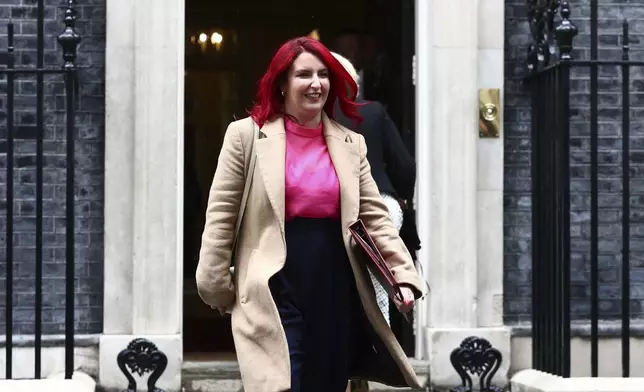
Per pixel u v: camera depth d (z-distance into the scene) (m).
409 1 8.32
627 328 7.06
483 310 7.88
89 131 7.69
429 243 7.82
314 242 4.68
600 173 7.98
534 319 7.66
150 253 7.57
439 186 7.80
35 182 7.65
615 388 6.91
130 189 7.61
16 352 7.54
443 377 7.71
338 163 4.75
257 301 4.57
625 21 6.95
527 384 7.31
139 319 7.57
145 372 7.02
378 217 4.82
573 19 8.02
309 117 4.79
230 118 9.67
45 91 7.65
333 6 9.77
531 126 7.81
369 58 8.52
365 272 4.70
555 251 7.25
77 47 7.69
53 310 7.65
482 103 7.83
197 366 7.74
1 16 7.69
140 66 7.57
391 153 6.25
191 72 9.68
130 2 7.61
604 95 8.01
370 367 4.86
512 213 7.95
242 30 9.75
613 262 7.96
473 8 7.80
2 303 7.63
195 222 9.55
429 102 7.84
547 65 7.45
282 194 4.64
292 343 4.63
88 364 7.59
